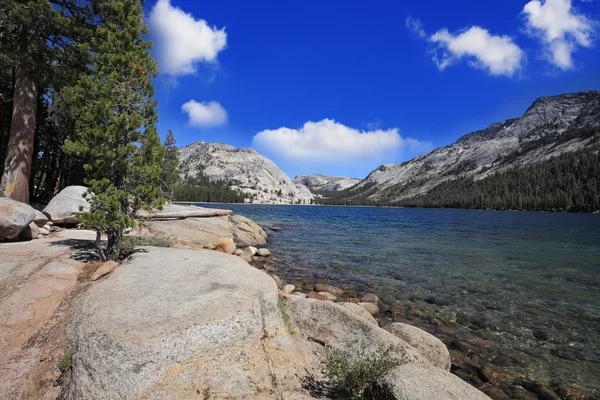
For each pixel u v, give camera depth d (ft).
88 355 15.71
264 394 16.42
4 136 76.07
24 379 16.34
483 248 87.30
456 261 67.51
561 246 93.50
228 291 22.54
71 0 59.00
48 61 59.52
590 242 104.01
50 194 100.37
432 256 73.10
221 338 17.75
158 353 15.70
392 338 21.45
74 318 19.99
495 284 49.62
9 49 57.57
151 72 36.60
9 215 37.55
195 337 17.03
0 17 51.60
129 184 33.30
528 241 104.94
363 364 17.80
